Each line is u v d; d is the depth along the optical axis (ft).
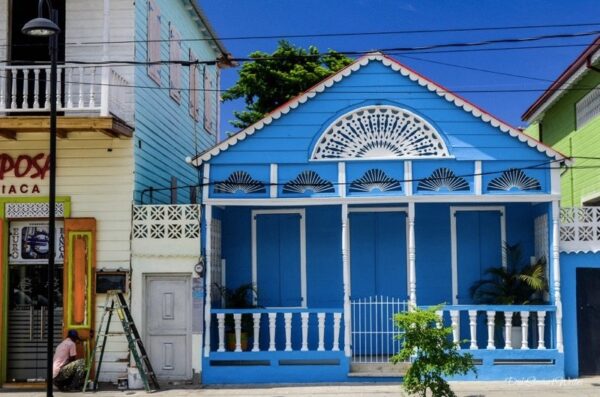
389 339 49.83
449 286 51.06
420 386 36.01
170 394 43.73
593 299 47.34
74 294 47.70
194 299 47.39
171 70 59.41
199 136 69.00
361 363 47.85
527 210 51.31
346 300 47.39
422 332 36.09
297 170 47.83
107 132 46.80
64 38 50.11
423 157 47.24
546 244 48.01
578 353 46.85
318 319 48.70
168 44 58.90
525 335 46.50
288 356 47.06
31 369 48.47
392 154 47.62
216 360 47.19
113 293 46.03
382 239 51.67
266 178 47.83
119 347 47.37
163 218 48.03
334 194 47.52
